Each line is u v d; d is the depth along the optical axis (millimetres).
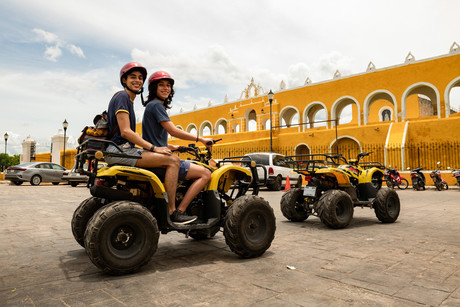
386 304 2420
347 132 24250
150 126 3836
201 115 40688
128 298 2525
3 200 10078
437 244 4504
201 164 4023
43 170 18469
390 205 6547
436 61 23188
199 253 4027
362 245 4453
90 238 2914
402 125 22062
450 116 23016
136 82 3572
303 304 2410
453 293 2643
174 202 3615
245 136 29516
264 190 15227
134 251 3129
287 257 3816
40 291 2686
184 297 2545
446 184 16891
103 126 3469
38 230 5500
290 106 31156
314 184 6363
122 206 3064
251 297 2547
